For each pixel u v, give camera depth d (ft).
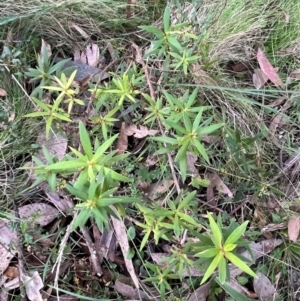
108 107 2.27
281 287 2.33
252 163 2.36
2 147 2.33
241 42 2.73
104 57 2.66
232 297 2.18
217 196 2.39
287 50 2.78
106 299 2.15
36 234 2.23
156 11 2.79
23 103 2.42
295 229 2.34
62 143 2.35
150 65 2.51
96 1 2.66
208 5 2.66
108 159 1.51
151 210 1.75
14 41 2.52
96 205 1.42
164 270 1.94
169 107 2.01
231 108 2.56
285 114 2.64
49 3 2.61
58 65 2.14
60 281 2.22
